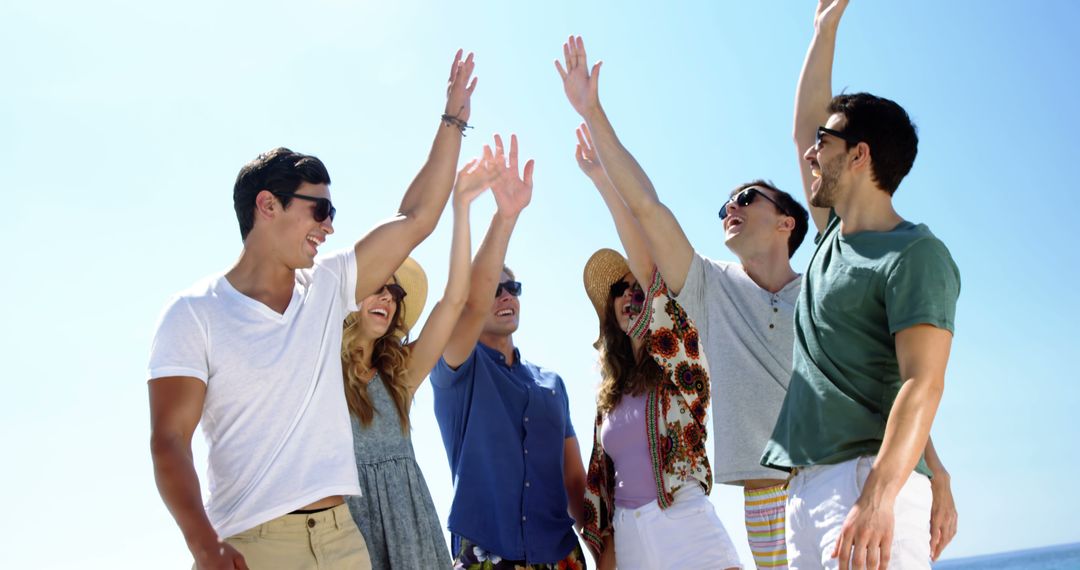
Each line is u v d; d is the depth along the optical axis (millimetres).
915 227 2930
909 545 2719
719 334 4332
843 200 3154
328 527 3039
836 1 4316
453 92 3959
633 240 4684
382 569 3742
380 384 4059
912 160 3137
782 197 4578
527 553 4457
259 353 3012
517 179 4719
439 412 4840
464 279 4398
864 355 2902
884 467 2570
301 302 3227
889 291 2793
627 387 4656
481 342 4930
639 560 4410
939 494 3113
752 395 4156
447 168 3857
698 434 4504
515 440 4645
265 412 2986
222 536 2908
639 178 4406
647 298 4613
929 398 2619
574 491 5121
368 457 3877
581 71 4570
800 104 4324
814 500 2904
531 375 4977
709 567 4250
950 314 2732
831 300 2984
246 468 2938
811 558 2906
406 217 3691
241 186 3258
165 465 2707
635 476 4492
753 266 4562
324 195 3264
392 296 4094
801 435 3012
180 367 2873
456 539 4516
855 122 3127
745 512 4227
